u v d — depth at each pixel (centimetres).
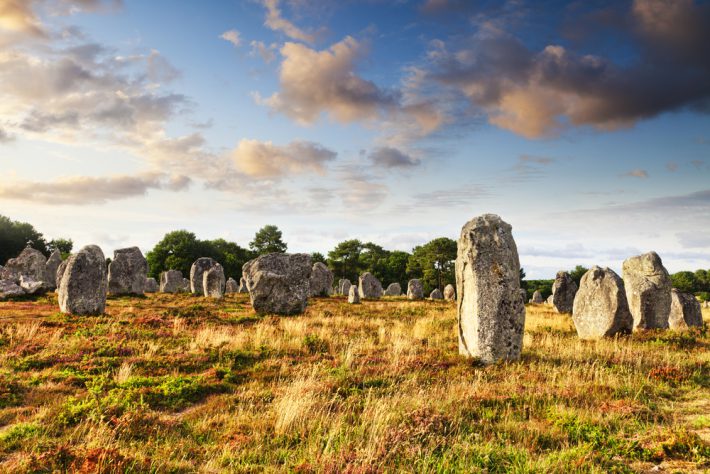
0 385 989
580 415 812
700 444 668
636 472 614
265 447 705
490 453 668
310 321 2117
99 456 612
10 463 624
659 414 847
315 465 616
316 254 9688
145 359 1280
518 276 1331
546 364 1217
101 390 985
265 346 1455
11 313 2300
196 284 4334
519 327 1284
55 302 2864
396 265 9262
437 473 607
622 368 1165
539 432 754
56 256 4666
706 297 7056
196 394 1000
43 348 1395
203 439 748
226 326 1920
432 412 811
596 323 1838
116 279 3556
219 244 9356
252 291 2472
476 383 1024
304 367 1216
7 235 7312
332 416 813
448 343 1589
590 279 1897
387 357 1307
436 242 8138
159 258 8044
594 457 641
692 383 1069
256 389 1033
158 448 697
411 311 2889
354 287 3578
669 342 1617
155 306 2816
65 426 775
